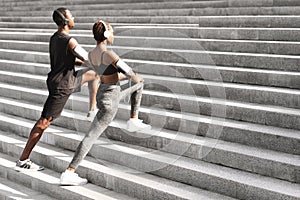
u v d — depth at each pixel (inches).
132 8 507.2
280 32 301.6
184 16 422.9
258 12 378.0
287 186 182.9
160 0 494.3
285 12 360.8
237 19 349.1
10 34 459.8
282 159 192.9
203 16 402.9
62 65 229.5
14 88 343.0
